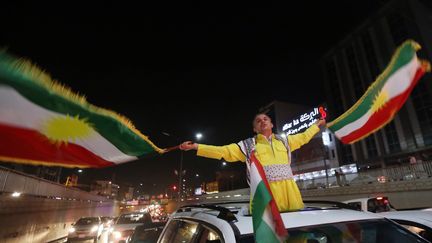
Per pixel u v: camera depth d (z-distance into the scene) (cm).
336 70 4372
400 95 175
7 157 129
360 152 3678
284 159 270
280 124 5009
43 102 131
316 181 2844
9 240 1258
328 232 229
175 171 3444
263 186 196
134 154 197
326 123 276
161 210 5153
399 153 3228
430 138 2970
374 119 204
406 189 1806
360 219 248
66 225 2242
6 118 122
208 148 260
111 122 165
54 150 146
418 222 367
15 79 116
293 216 238
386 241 244
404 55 170
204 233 260
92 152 169
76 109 146
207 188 7994
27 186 1492
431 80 3003
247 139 271
